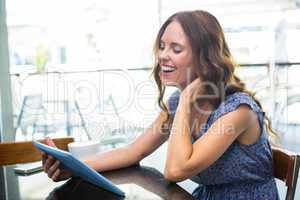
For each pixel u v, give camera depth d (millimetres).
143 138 1070
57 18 3275
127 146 1067
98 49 3254
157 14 2887
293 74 2984
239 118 890
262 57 2918
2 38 2561
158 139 1068
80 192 782
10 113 2582
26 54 2916
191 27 931
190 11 967
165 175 858
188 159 826
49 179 898
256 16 3031
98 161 972
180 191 775
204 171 924
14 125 2607
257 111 939
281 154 918
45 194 788
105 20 3359
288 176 855
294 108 2893
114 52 3088
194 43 937
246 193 939
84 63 3031
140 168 995
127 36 3078
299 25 3137
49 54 3146
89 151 1048
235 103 914
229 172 926
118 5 3244
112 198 736
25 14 2846
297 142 2592
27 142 1229
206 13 965
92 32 3385
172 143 876
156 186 814
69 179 878
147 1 2965
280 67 2955
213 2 2871
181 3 2873
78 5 3324
